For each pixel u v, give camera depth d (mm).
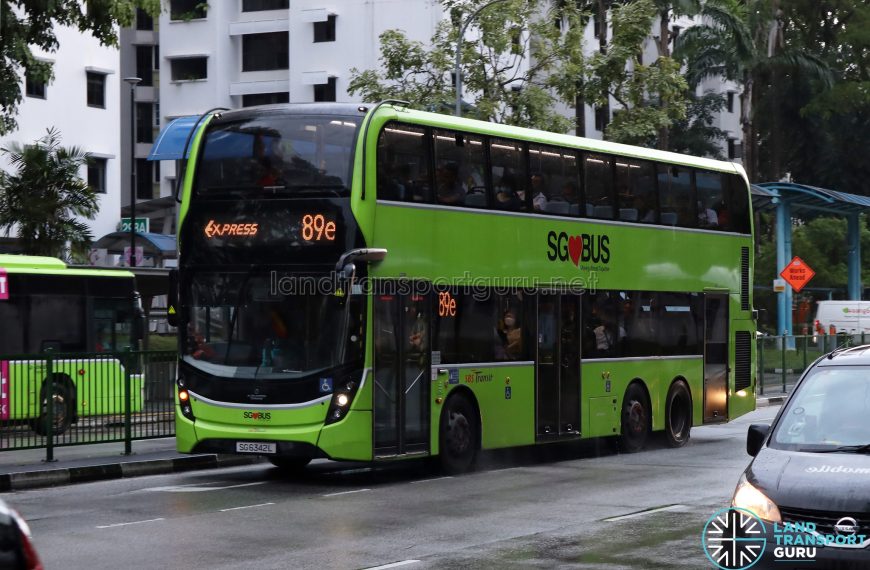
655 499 15242
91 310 27156
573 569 10500
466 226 18531
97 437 19922
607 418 21656
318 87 65688
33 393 19031
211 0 68375
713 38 66375
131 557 11039
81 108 49406
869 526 8539
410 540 12023
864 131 73938
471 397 18750
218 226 17344
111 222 50906
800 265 38531
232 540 11992
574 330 20938
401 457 17312
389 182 17078
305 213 16812
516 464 20469
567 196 20812
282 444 16703
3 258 26016
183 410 17391
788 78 71188
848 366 10727
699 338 24250
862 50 72562
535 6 36562
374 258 16672
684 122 75062
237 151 17344
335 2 64875
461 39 33281
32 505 15016
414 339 17562
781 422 10266
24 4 26672
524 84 38125
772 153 73625
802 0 73000
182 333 17469
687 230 23875
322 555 11133
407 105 17688
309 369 16641
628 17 36594
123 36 73500
